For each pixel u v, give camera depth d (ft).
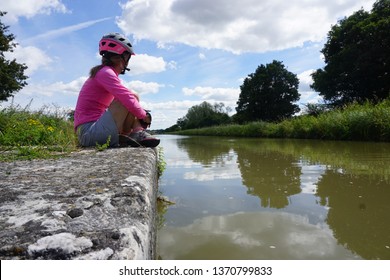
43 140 12.38
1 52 73.46
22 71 76.23
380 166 12.72
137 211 3.66
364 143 26.18
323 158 16.31
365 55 75.56
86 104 10.57
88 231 2.93
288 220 6.80
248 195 9.07
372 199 8.00
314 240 5.69
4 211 3.45
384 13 78.69
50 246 2.58
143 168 6.28
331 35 89.51
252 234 6.08
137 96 10.87
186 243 5.74
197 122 200.85
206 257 5.12
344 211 7.19
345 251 5.17
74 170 6.14
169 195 9.50
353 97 85.20
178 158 19.84
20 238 2.74
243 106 144.05
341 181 10.18
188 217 7.29
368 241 5.56
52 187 4.57
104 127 10.25
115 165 6.66
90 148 10.52
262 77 133.49
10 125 15.40
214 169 14.25
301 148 23.63
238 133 73.56
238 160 17.40
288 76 134.10
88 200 3.84
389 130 26.76
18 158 8.24
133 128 11.12
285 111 130.41
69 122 20.76
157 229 6.49
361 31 76.02
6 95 71.10
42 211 3.44
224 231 6.30
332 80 85.81
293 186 9.87
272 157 18.22
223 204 8.26
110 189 4.38
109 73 9.96
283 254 5.15
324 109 56.75
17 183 4.89
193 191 9.92
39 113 22.18
